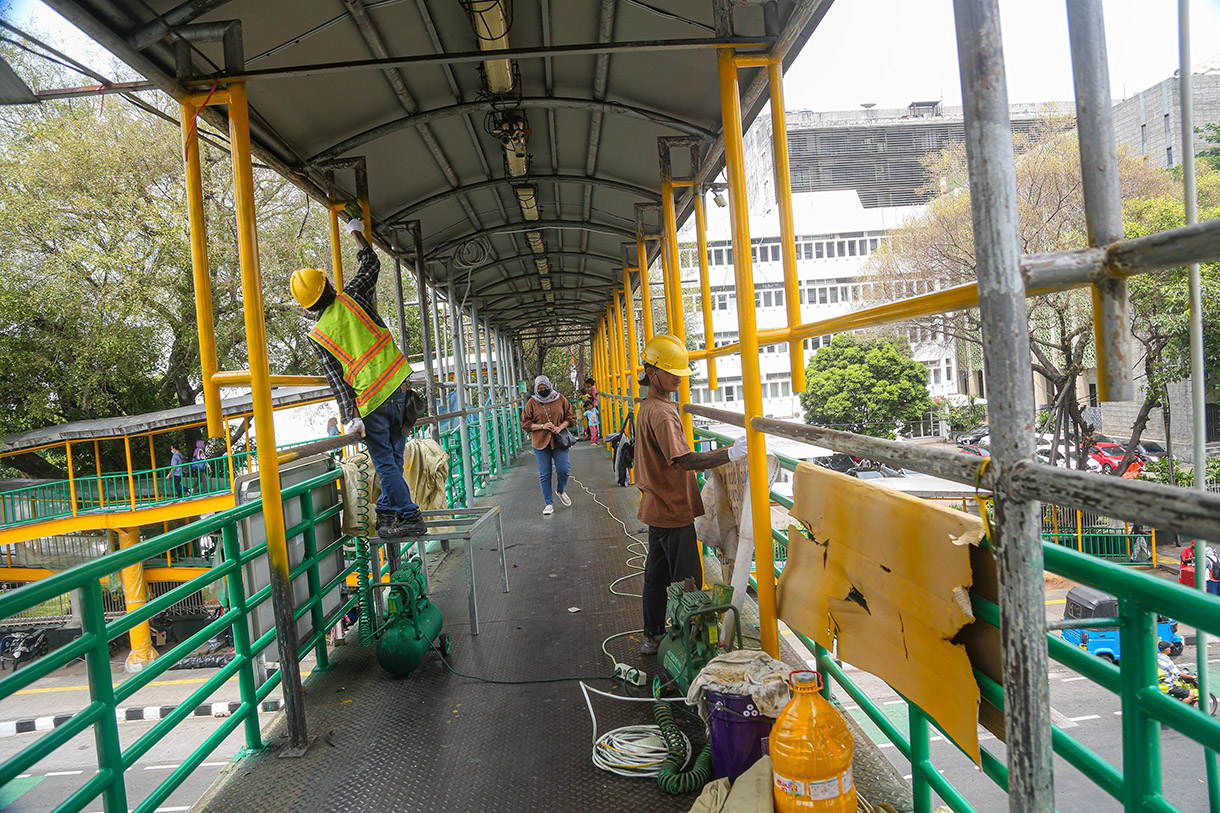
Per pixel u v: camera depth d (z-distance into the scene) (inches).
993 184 47.1
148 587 687.7
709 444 226.4
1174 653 389.7
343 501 176.9
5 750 431.2
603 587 209.3
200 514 575.5
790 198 121.8
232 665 118.6
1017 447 47.8
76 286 735.7
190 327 820.6
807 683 83.9
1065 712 354.3
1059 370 645.3
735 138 121.6
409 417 170.9
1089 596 396.8
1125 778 51.6
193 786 355.6
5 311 700.0
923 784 84.0
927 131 2674.7
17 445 595.5
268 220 885.2
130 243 797.2
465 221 308.7
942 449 58.5
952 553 66.3
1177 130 815.7
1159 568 475.2
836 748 80.4
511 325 751.1
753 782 88.2
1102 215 47.9
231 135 121.3
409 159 215.6
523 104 183.3
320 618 158.9
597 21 154.9
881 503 80.4
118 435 609.3
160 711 454.0
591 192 282.7
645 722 126.1
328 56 149.9
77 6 101.3
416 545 252.2
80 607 84.5
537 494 405.1
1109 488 39.0
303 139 176.7
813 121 2721.5
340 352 151.6
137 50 112.7
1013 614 47.9
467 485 354.9
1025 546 47.3
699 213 215.9
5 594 71.1
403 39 154.1
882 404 869.8
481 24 137.7
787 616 106.0
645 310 286.4
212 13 123.5
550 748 118.6
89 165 738.2
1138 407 706.8
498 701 137.9
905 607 75.2
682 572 150.6
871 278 897.5
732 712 99.6
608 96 188.7
